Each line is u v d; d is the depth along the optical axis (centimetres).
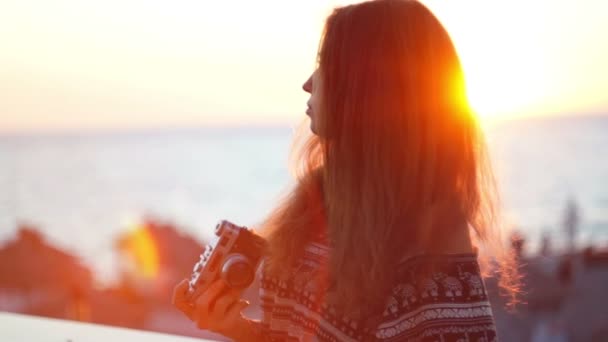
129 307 2334
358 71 154
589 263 2259
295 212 174
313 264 167
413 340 147
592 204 6328
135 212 8112
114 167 14038
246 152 17138
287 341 170
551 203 6338
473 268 147
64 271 2853
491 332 144
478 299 145
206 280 170
